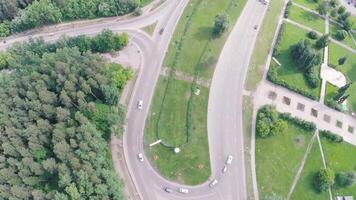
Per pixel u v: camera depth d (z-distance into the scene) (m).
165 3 183.12
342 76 168.50
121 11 177.75
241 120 152.38
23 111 136.88
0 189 121.56
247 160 144.62
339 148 151.00
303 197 140.25
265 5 184.25
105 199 122.50
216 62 165.62
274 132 146.50
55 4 175.50
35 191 121.62
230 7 181.75
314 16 185.88
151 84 159.12
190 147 145.62
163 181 139.38
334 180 143.25
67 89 139.75
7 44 179.00
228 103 155.88
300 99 160.00
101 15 179.62
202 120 151.25
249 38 173.12
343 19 183.50
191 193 137.75
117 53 168.00
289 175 143.50
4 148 127.31
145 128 148.75
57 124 131.88
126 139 146.25
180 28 174.88
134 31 174.88
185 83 159.50
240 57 167.62
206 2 182.38
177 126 149.50
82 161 126.62
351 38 182.62
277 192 140.12
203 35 172.12
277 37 175.62
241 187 139.88
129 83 159.12
